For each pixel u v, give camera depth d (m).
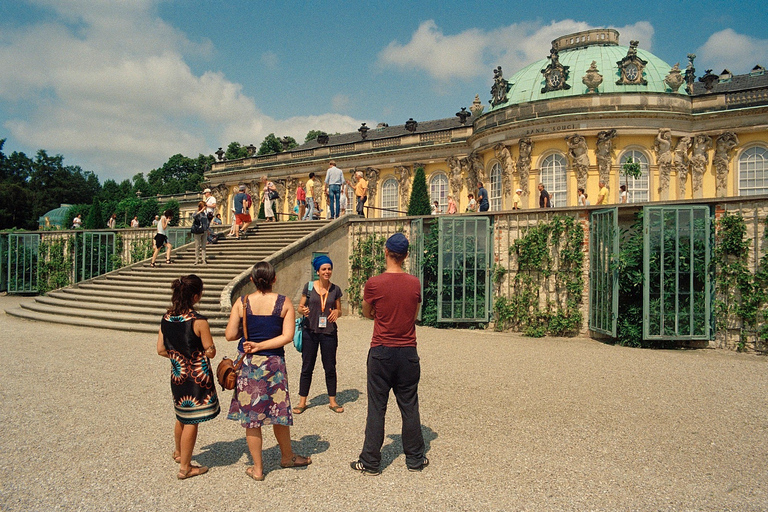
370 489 5.61
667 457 6.54
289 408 6.00
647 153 33.78
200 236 21.05
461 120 49.44
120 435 7.20
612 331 14.91
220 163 65.12
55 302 19.44
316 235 20.62
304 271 20.17
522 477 5.93
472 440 7.09
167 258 22.11
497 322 17.89
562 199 34.91
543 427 7.62
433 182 48.34
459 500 5.36
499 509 5.17
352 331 17.22
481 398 9.12
